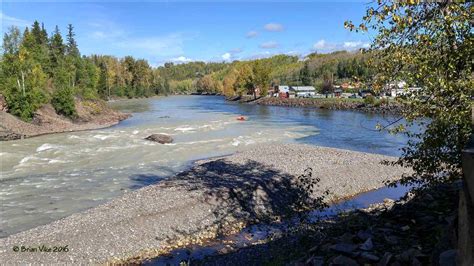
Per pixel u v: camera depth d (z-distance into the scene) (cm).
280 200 2194
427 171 1062
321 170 2683
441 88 829
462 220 436
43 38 11081
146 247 1642
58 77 8500
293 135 4966
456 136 918
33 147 4003
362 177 2639
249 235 1783
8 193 2400
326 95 11188
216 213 1988
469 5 774
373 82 914
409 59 828
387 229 1009
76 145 4084
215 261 1460
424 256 756
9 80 5997
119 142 4291
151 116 7838
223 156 3581
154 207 1989
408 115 921
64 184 2609
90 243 1630
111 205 2064
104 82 14000
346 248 912
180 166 3164
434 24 782
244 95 14325
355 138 4650
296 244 1284
